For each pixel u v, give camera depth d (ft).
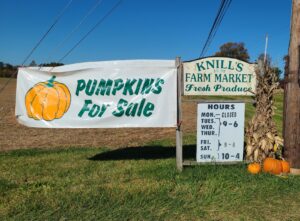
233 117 30.42
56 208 21.48
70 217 20.30
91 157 35.60
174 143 44.01
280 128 63.46
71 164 32.40
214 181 26.02
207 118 30.22
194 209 21.49
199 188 24.90
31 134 53.83
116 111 30.63
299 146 28.86
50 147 42.06
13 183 26.30
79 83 30.71
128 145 43.27
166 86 30.27
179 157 29.30
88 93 30.73
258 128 30.83
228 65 30.40
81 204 21.98
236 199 22.99
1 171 29.99
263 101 30.83
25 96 31.09
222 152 30.42
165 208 21.57
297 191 24.67
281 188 25.14
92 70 30.63
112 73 30.60
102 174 28.78
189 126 64.08
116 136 51.62
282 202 22.82
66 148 40.98
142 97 30.45
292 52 28.78
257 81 30.76
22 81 31.12
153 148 40.42
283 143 29.89
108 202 22.34
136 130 57.93
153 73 30.32
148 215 20.62
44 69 30.96
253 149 30.76
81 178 27.61
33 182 26.55
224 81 30.42
